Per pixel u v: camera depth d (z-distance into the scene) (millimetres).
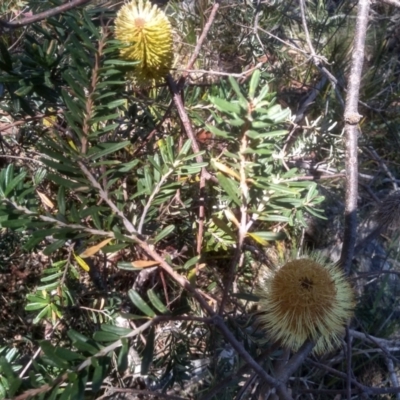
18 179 417
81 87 458
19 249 792
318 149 917
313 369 943
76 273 594
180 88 595
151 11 499
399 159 1148
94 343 393
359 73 614
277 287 520
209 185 653
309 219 1059
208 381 843
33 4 679
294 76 1177
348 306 529
